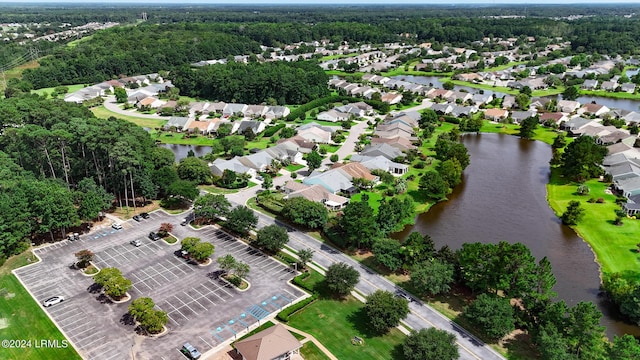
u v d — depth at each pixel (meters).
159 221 109.62
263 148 164.50
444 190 120.88
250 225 102.31
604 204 117.00
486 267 76.56
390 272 88.56
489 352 67.50
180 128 188.50
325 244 99.25
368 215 94.94
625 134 161.50
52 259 93.00
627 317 76.00
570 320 65.50
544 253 97.06
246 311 76.69
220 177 132.75
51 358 66.69
